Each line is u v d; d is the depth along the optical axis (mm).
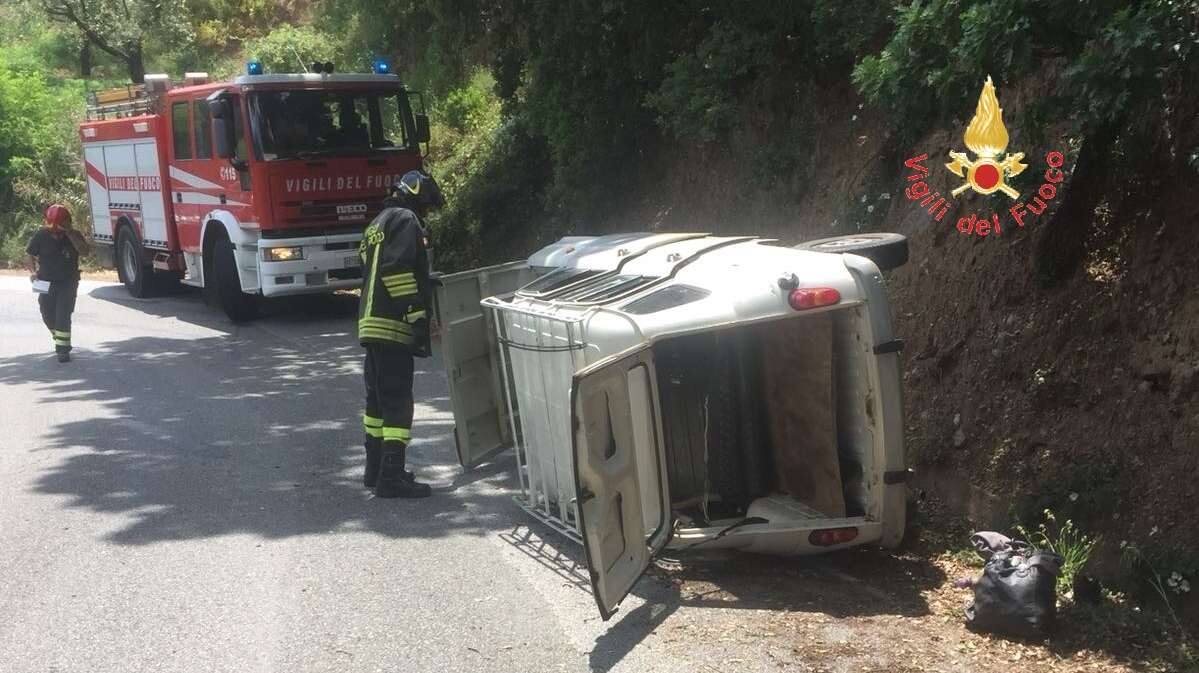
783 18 10109
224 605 5102
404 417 6738
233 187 13352
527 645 4652
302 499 6754
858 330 5191
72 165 25562
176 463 7598
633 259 6199
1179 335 5598
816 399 5449
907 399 7094
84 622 4918
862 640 4629
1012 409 6297
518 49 14180
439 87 15148
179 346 12484
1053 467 5879
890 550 5746
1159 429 5496
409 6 16078
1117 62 4941
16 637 4770
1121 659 4418
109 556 5766
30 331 13836
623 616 4945
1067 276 6410
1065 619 4762
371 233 6676
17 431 8625
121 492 6934
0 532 6184
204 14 33812
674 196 12336
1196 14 4980
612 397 4734
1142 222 6129
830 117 9930
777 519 5512
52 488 7043
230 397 9711
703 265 5645
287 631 4812
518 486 6957
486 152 17688
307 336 12984
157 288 17109
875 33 9469
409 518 6371
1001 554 4801
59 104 28016
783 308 5086
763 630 4746
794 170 10180
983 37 5242
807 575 5438
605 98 13000
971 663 4398
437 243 16891
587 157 13234
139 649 4641
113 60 35188
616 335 5133
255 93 12789
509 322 6215
